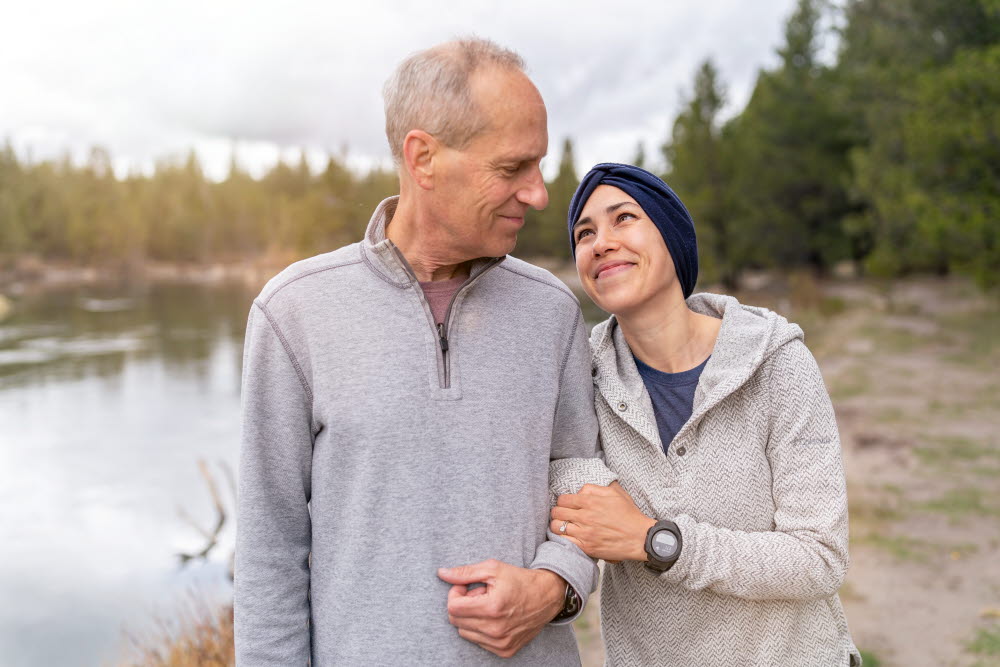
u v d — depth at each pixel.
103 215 101.19
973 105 11.59
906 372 13.31
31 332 37.06
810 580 1.47
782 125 26.59
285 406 1.47
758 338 1.56
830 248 26.72
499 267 1.59
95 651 7.68
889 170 15.83
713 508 1.57
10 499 13.20
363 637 1.40
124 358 28.98
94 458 15.68
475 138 1.33
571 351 1.62
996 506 6.46
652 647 1.64
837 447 1.54
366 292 1.46
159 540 11.10
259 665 1.43
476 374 1.46
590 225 1.65
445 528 1.42
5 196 95.25
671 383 1.68
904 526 6.11
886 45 17.47
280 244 95.50
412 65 1.38
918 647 4.25
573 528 1.53
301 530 1.53
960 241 11.48
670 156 34.38
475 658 1.42
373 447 1.41
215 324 40.62
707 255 30.08
